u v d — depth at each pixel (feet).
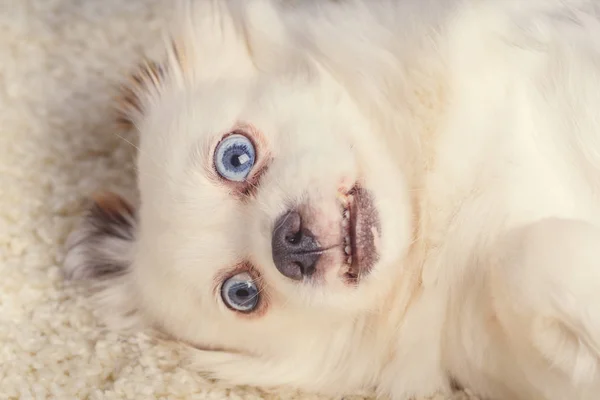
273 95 1.32
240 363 1.41
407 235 1.30
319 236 1.24
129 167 1.66
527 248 1.21
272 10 1.40
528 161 1.29
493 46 1.32
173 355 1.43
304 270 1.25
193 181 1.32
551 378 1.23
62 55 1.79
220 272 1.32
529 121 1.30
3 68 1.74
